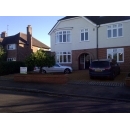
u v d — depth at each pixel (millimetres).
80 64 25766
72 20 26000
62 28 26328
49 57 16156
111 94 10781
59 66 20703
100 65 14719
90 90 11852
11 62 21625
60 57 26516
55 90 12219
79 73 19328
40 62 15766
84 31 25000
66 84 13992
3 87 13664
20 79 16016
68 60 26078
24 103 8742
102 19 25156
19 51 34062
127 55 21766
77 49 25422
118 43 22438
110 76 14672
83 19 25062
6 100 9414
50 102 9070
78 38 25422
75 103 8914
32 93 11914
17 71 22250
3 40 37375
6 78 17766
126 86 12539
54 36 27344
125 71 21656
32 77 15609
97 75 14688
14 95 10969
